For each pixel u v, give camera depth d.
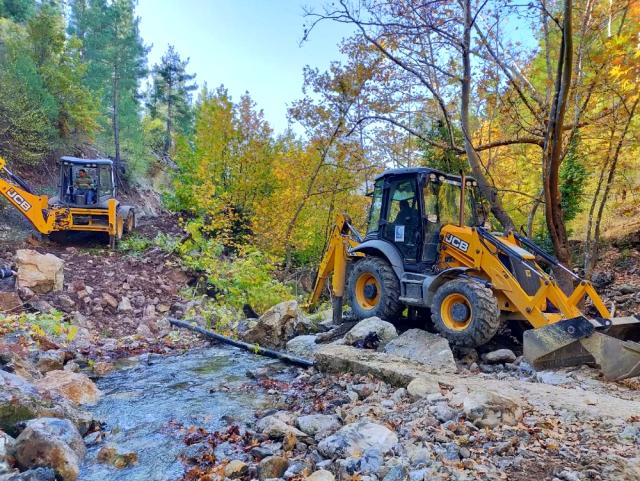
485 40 8.29
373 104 11.32
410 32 8.23
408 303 6.61
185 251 12.34
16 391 3.69
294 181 15.93
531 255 5.88
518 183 13.62
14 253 10.95
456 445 3.13
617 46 7.45
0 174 12.55
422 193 6.74
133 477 3.20
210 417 4.38
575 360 5.14
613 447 3.06
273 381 5.58
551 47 9.96
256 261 12.12
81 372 5.90
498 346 6.40
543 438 3.26
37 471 2.85
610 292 10.79
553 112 7.37
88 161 13.03
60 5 28.94
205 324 8.83
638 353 4.70
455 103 11.29
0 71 17.03
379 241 7.22
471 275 6.21
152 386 5.41
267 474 2.97
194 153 19.80
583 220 16.92
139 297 9.70
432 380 4.63
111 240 12.64
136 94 36.97
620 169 11.91
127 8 29.05
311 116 13.99
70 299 8.63
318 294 9.30
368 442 3.25
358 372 5.38
